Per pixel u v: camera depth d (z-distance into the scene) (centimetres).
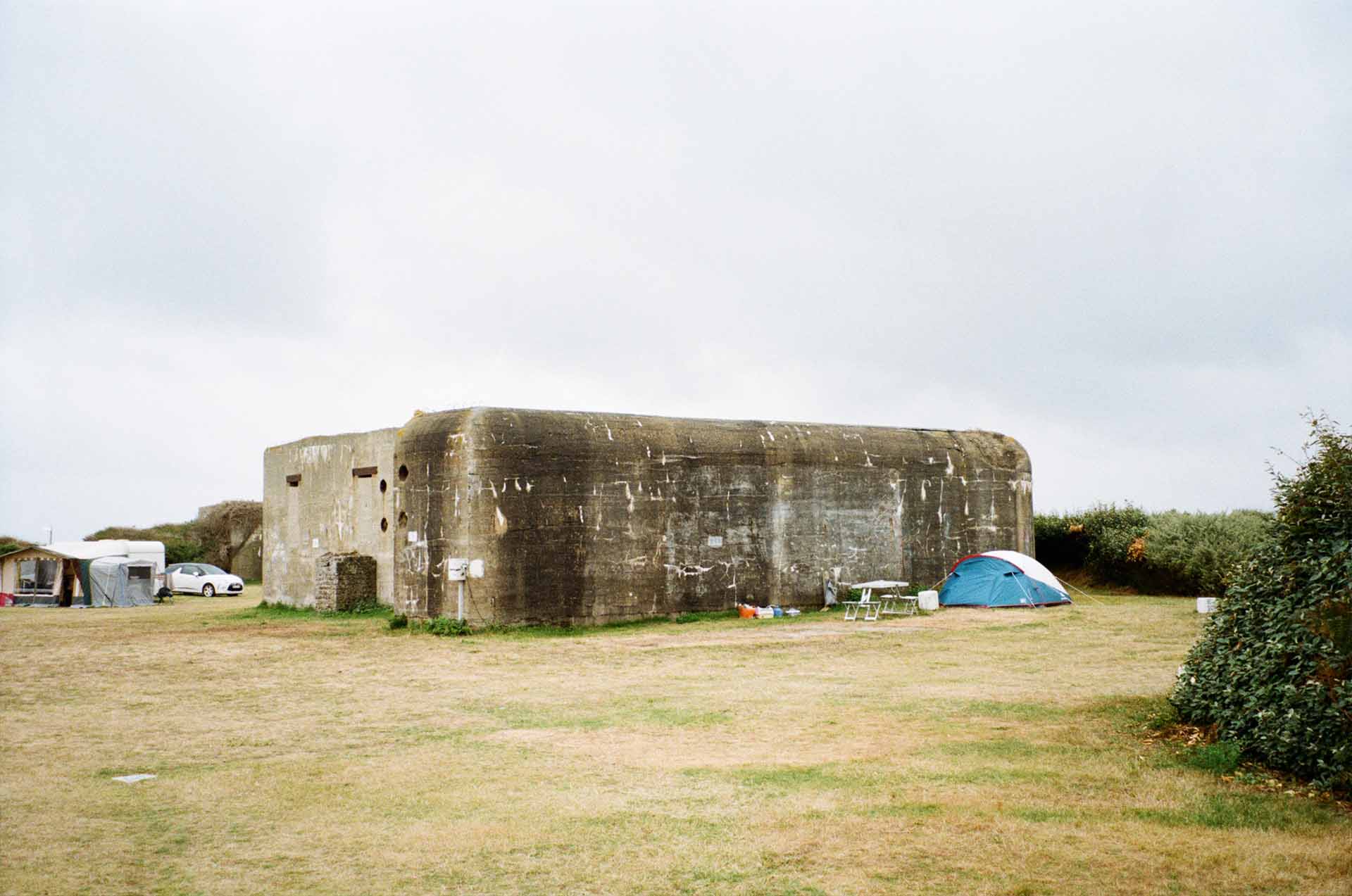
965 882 542
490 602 1894
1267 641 791
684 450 2139
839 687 1209
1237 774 750
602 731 961
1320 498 794
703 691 1193
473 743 910
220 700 1159
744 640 1739
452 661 1504
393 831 644
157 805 709
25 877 564
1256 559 852
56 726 1010
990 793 708
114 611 2867
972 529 2544
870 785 734
